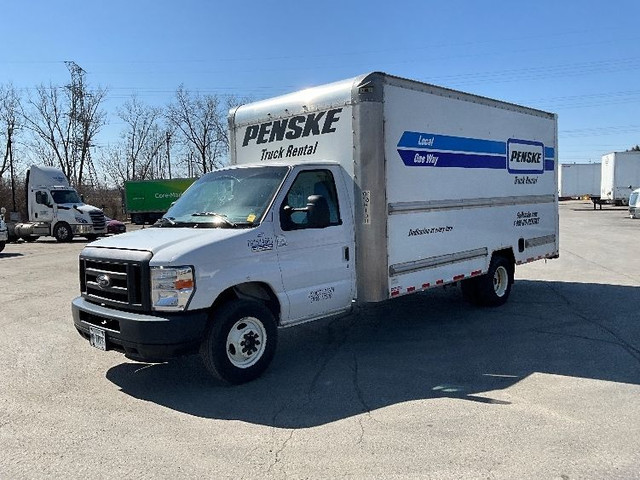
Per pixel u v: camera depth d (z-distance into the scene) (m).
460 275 8.03
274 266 5.74
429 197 7.36
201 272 5.16
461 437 4.27
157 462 3.97
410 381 5.63
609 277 12.20
